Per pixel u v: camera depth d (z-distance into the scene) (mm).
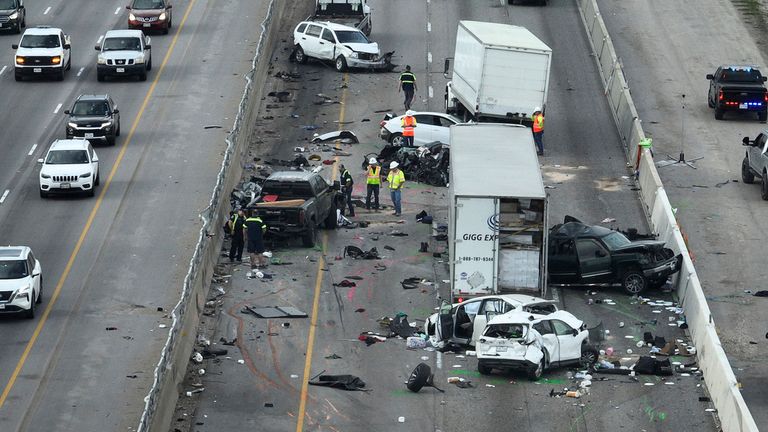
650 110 170750
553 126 160125
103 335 100312
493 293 106312
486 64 144250
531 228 106062
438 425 86250
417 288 112375
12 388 90875
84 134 147000
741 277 119375
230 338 100625
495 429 85562
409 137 147500
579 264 111750
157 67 178125
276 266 116625
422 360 97500
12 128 153250
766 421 90688
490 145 116875
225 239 123000
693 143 158625
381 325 104062
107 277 112062
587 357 96625
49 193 131500
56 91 167250
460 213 105438
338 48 180000
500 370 95625
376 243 123875
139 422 86500
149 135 152500
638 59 191125
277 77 178625
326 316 105688
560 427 85875
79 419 86688
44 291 108750
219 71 177125
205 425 85938
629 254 111438
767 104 166125
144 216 127312
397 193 131500
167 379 85938
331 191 127312
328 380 92938
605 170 145875
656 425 86500
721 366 88688
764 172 138750
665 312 107812
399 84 176125
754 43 199875
